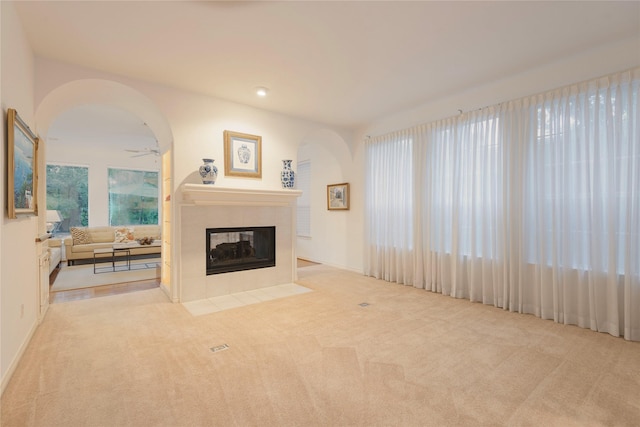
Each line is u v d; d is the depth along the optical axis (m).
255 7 2.24
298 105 4.29
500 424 1.64
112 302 3.74
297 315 3.29
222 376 2.09
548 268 3.19
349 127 5.43
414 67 3.22
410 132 4.50
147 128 5.78
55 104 3.29
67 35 2.58
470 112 3.79
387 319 3.18
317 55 2.95
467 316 3.27
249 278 4.29
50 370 2.16
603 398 1.86
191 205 3.80
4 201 1.96
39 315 2.99
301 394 1.90
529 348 2.52
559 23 2.46
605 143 2.83
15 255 2.20
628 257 2.68
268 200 4.30
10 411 1.72
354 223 5.64
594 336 2.76
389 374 2.13
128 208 8.26
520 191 3.34
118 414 1.71
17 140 2.14
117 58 2.98
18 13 2.27
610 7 2.26
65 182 7.57
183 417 1.69
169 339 2.68
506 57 3.02
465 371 2.17
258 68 3.21
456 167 3.93
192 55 2.93
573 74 3.01
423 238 4.37
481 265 3.74
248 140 4.24
